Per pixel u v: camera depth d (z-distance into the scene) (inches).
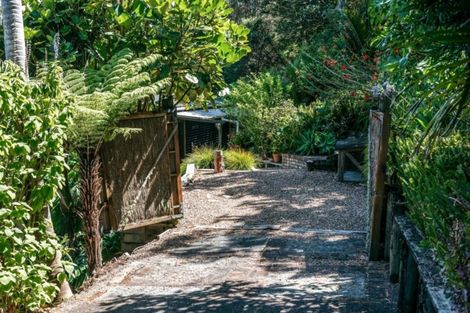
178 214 252.8
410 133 169.0
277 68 705.6
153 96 256.2
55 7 241.3
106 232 226.8
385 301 142.6
